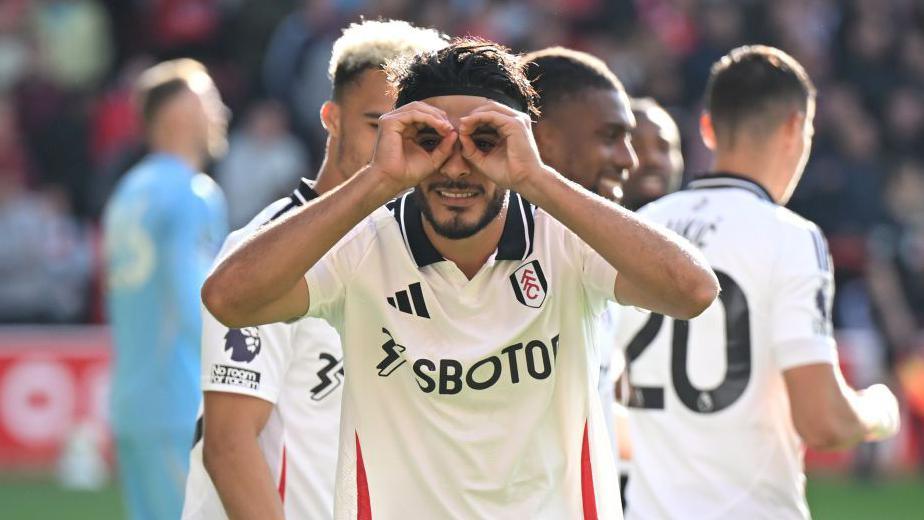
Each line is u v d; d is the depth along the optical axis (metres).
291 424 13.38
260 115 47.38
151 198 22.84
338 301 11.09
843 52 53.56
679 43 53.28
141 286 22.81
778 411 14.87
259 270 10.29
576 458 11.19
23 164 50.06
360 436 11.16
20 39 53.59
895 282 44.19
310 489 13.32
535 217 11.16
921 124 52.81
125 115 50.59
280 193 47.06
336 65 13.77
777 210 15.19
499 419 11.00
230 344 12.79
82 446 38.16
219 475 12.60
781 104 15.49
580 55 15.24
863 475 39.06
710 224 15.26
